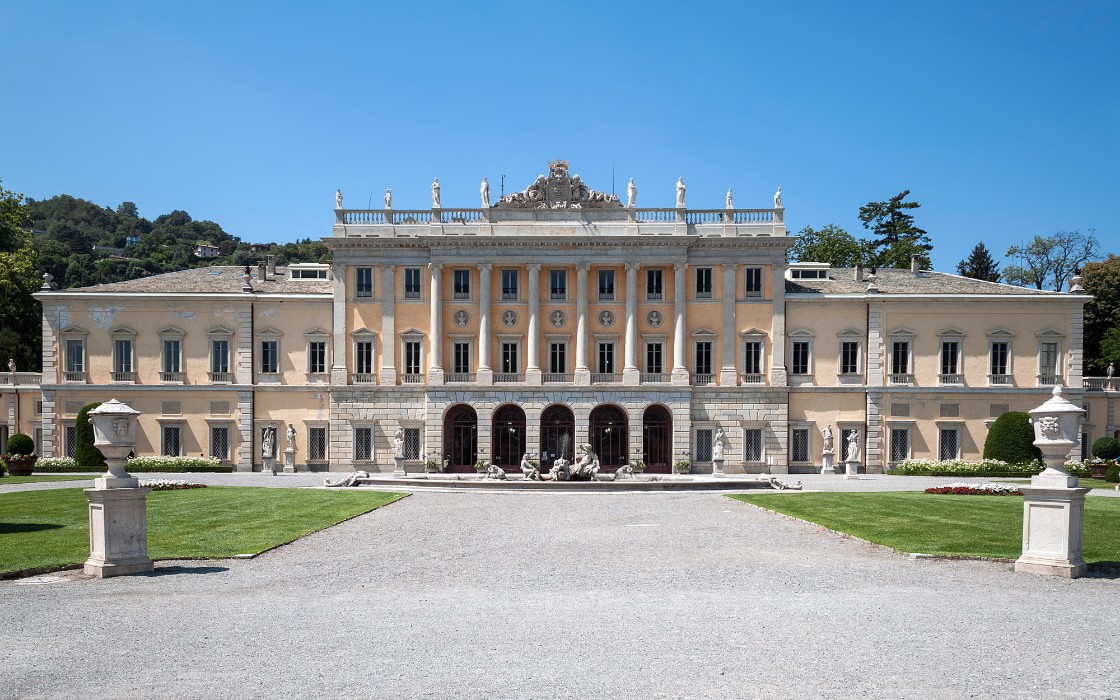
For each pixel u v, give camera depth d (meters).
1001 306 70.38
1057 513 23.61
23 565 24.34
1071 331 70.06
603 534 32.34
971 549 27.39
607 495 48.66
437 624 17.94
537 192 71.75
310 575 23.94
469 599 20.53
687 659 15.38
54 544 27.88
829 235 115.69
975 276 116.31
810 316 71.25
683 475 64.38
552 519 36.97
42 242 158.12
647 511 40.03
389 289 71.44
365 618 18.47
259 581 23.02
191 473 65.94
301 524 34.06
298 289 73.94
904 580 22.84
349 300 71.75
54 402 71.75
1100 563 24.16
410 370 71.75
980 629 17.42
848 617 18.44
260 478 61.66
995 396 70.25
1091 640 16.64
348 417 71.06
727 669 14.81
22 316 82.31
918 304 70.62
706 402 70.62
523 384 70.00
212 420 71.62
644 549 28.62
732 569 24.70
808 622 18.02
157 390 71.69
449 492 50.25
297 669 14.86
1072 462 65.12
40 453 74.69
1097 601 20.06
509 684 14.05
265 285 74.81
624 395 70.00
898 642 16.47
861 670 14.78
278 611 19.16
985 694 13.67
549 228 71.06
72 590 21.64
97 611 19.12
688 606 19.62
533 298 70.50
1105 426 71.69
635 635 17.00
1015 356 70.44
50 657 15.57
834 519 35.25
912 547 27.81
